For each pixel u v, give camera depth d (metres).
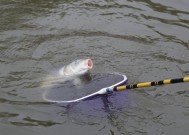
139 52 5.17
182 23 5.81
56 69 4.88
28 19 5.72
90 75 4.73
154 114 4.42
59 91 4.61
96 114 4.39
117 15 5.88
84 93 4.54
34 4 6.06
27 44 5.25
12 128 4.30
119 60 5.02
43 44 5.25
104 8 6.02
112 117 4.37
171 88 4.72
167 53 5.20
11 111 4.45
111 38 5.39
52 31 5.49
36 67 4.93
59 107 4.47
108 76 4.69
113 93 4.55
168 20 5.86
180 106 4.52
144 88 4.70
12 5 6.02
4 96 4.60
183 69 4.95
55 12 5.89
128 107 4.46
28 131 4.28
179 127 4.32
